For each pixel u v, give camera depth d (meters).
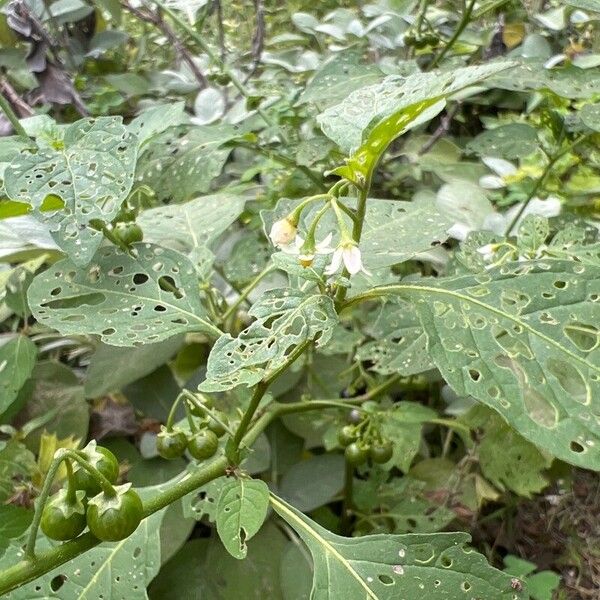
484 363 0.12
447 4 0.34
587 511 0.22
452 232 0.23
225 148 0.22
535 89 0.21
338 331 0.22
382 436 0.19
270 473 0.22
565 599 0.20
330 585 0.13
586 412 0.11
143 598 0.14
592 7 0.17
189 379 0.23
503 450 0.20
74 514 0.10
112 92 0.30
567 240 0.18
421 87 0.11
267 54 0.31
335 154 0.22
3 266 0.23
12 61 0.30
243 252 0.23
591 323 0.12
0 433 0.23
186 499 0.16
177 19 0.27
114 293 0.16
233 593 0.19
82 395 0.23
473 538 0.22
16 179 0.13
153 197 0.23
